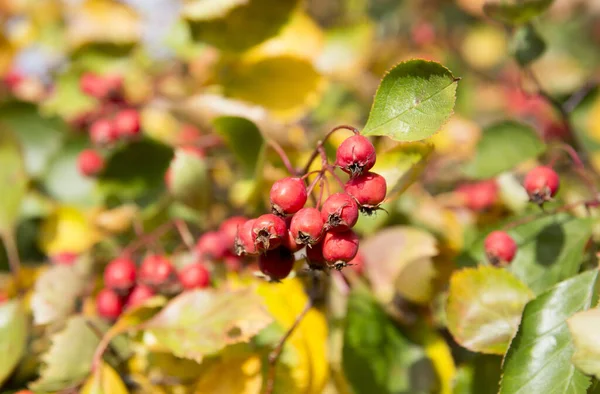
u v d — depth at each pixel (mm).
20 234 462
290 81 463
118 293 382
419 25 759
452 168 515
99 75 533
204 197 412
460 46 800
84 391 353
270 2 442
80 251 448
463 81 606
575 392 312
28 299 401
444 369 378
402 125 310
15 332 370
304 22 477
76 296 391
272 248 311
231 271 396
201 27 447
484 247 365
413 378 375
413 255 396
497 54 804
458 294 346
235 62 465
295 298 380
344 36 571
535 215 371
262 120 453
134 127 449
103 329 371
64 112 514
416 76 310
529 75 415
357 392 370
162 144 445
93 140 471
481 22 805
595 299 325
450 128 553
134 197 448
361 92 600
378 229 431
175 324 351
